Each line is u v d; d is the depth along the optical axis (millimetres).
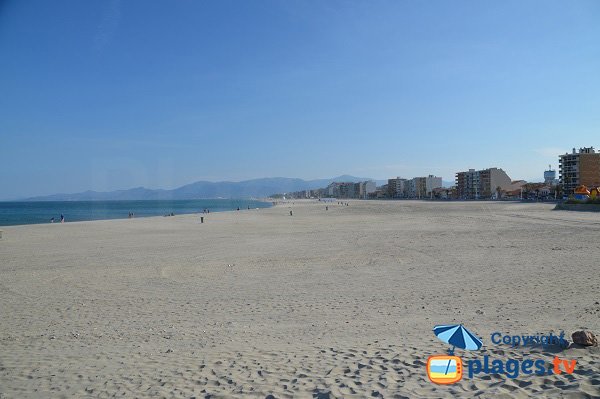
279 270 15469
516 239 23234
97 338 7691
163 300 10961
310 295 11062
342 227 37719
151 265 17141
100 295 11750
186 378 5570
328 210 82562
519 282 11656
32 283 13742
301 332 7703
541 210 60594
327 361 5988
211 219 56781
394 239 25484
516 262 15328
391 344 6711
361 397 4738
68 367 6168
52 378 5746
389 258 17609
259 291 11820
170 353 6680
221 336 7594
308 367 5781
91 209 133750
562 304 8969
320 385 5125
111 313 9672
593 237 22984
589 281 11305
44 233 36000
